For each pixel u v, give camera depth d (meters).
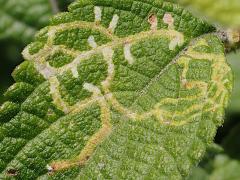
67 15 0.12
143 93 0.12
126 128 0.12
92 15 0.12
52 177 0.12
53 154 0.12
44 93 0.12
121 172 0.12
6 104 0.12
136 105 0.12
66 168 0.12
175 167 0.12
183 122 0.12
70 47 0.12
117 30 0.12
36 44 0.12
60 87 0.12
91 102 0.12
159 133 0.12
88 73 0.12
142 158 0.12
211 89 0.12
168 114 0.12
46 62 0.12
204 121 0.12
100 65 0.12
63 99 0.12
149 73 0.12
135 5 0.13
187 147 0.12
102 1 0.12
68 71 0.12
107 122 0.12
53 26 0.12
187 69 0.13
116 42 0.12
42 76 0.12
